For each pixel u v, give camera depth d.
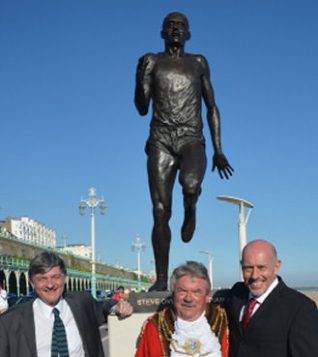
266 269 3.84
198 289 3.82
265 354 3.72
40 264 3.85
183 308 3.84
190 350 3.80
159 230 5.88
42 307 3.94
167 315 4.02
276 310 3.78
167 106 6.12
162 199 5.94
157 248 5.87
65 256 64.25
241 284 4.25
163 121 6.11
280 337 3.70
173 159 6.08
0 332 3.84
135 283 96.75
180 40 6.26
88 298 4.23
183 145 6.04
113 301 4.57
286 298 3.81
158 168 6.01
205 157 6.11
